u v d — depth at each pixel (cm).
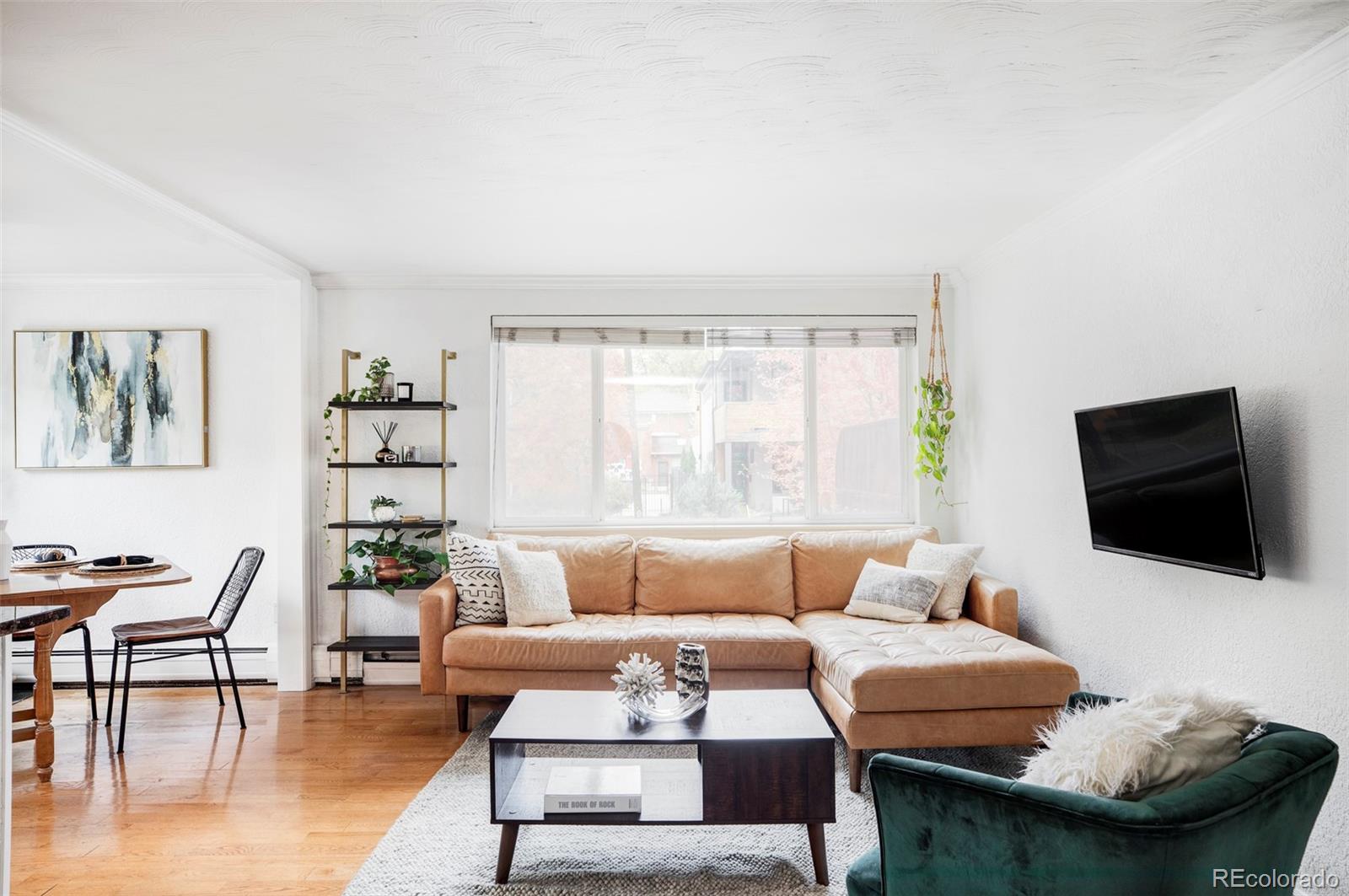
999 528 423
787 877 246
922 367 485
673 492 492
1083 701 209
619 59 213
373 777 326
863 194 328
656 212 351
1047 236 366
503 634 371
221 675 474
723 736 242
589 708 272
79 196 320
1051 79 227
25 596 302
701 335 488
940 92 234
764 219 363
